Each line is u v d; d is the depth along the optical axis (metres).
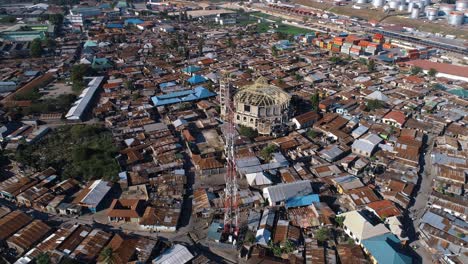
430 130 171.25
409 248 103.06
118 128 166.38
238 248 102.12
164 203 117.75
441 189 126.88
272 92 178.38
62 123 172.00
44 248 97.38
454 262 96.44
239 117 170.12
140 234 106.94
